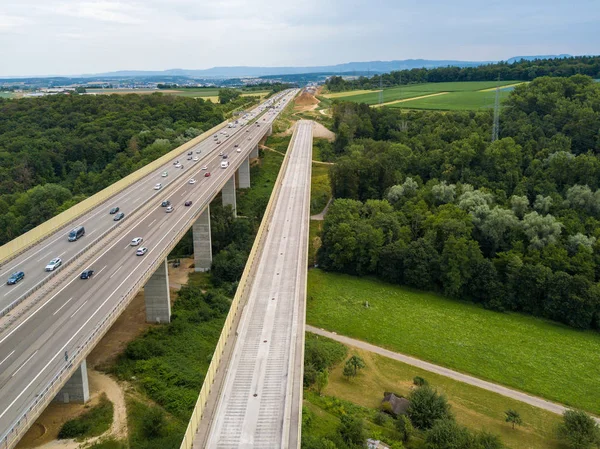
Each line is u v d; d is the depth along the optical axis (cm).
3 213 12000
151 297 7244
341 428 5359
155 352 6406
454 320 8656
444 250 9600
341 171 13062
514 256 9331
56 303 5578
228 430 3994
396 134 17438
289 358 4947
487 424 6034
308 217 9688
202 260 9644
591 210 10806
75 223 8356
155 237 7625
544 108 15200
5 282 6106
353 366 6725
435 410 5797
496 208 10638
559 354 7700
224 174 11600
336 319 8456
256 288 6556
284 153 17475
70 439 4788
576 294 8612
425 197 11975
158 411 5000
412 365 7231
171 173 11819
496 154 12556
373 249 10131
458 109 19600
